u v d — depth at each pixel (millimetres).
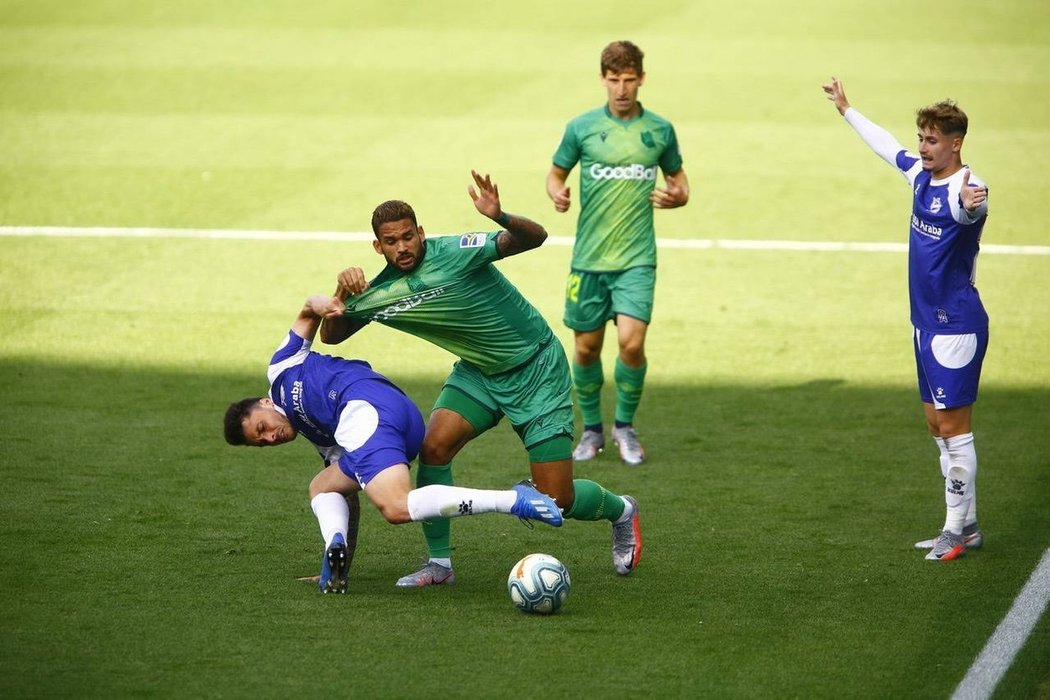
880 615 17875
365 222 43875
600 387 25984
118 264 39094
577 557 20359
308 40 72688
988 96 61812
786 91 63188
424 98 61406
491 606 18188
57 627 17188
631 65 25250
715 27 77438
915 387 29719
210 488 23297
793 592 18719
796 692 15492
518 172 50125
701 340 33375
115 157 51031
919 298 19875
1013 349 32156
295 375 18375
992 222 43812
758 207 46219
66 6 78938
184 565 19641
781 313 35531
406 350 32625
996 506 22562
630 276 25359
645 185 25516
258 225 43406
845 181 49312
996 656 16531
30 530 21047
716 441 26375
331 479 18625
